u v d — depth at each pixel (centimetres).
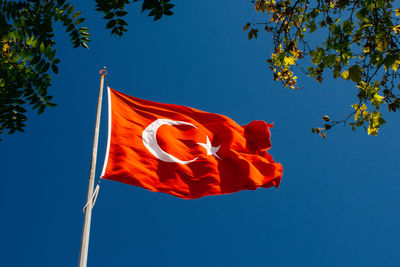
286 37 620
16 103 453
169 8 330
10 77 438
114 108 863
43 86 450
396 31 496
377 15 511
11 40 429
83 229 660
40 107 463
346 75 507
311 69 546
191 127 931
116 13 387
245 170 895
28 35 430
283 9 634
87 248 646
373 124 549
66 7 434
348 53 496
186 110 997
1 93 443
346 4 554
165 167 823
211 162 890
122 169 767
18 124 468
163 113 934
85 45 453
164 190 791
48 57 437
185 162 859
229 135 969
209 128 993
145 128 870
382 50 499
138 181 768
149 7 328
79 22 441
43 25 434
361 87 550
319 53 508
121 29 396
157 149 841
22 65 438
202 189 838
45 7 430
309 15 572
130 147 812
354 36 518
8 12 418
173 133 902
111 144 801
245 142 985
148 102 938
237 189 879
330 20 536
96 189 721
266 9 642
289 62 629
